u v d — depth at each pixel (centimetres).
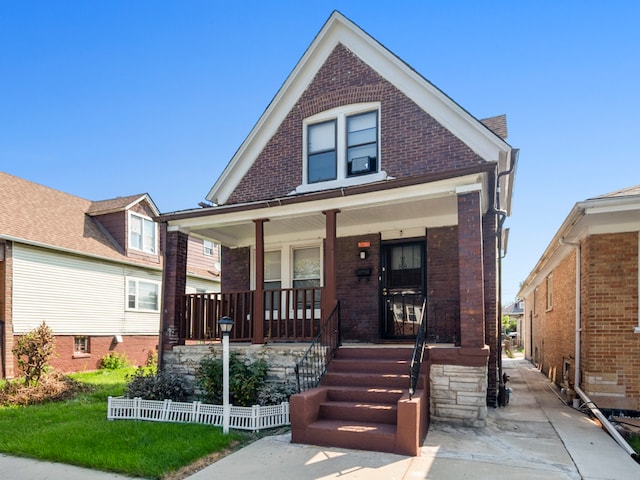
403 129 888
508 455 518
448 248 924
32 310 1395
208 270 2328
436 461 496
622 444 558
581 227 832
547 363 1410
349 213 893
